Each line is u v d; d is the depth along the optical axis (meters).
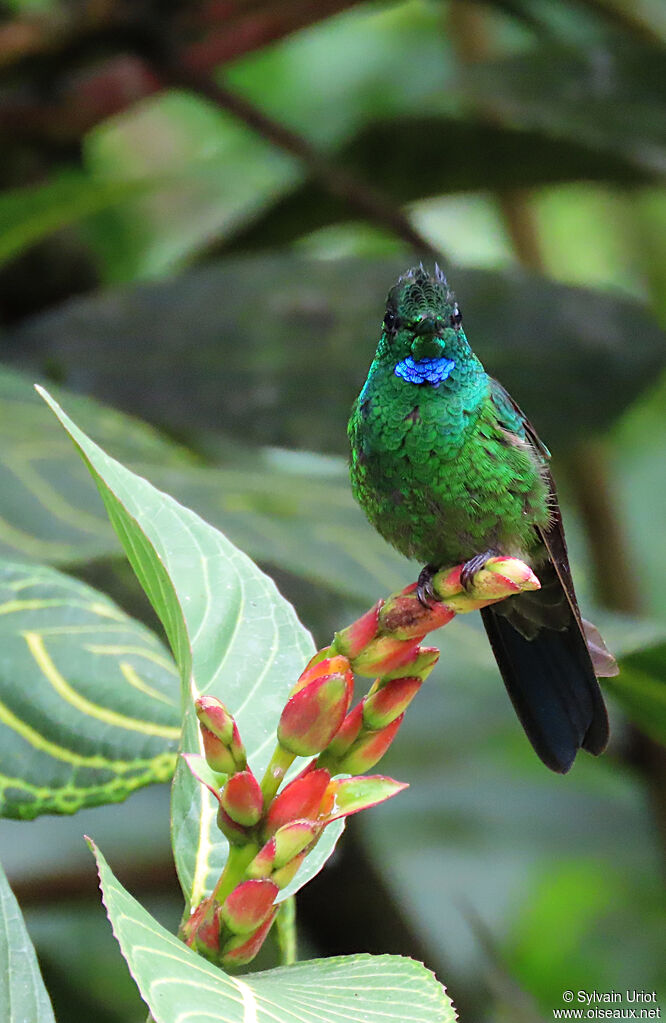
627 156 10.98
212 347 9.56
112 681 5.51
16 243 8.91
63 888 9.77
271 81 13.64
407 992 3.71
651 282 14.44
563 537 6.18
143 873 9.96
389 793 3.85
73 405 8.62
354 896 9.11
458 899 11.34
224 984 3.36
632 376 9.65
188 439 9.73
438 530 6.04
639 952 11.85
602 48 11.32
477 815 12.41
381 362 5.93
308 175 11.19
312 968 3.80
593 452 11.83
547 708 5.61
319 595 9.56
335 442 9.27
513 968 11.85
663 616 13.95
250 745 4.54
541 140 11.26
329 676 3.71
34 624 5.68
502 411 6.00
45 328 9.80
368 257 9.88
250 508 7.79
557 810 12.55
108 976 10.38
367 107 13.50
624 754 10.99
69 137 10.34
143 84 10.31
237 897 3.72
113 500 3.92
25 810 5.16
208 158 11.41
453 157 11.45
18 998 3.75
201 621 4.73
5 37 9.75
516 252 12.91
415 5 13.84
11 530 6.95
